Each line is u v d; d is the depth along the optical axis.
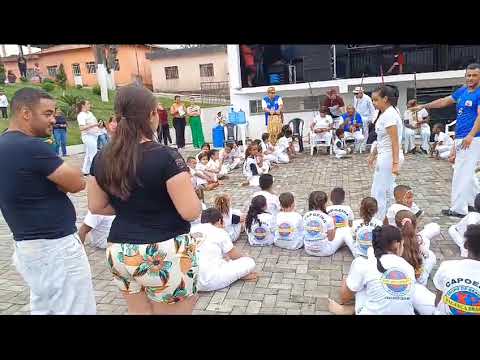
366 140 10.91
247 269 3.76
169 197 1.91
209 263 3.62
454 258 4.07
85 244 4.93
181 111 13.52
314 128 10.70
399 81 12.24
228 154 9.77
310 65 13.08
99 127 9.56
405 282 2.75
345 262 4.14
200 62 24.83
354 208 5.90
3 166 2.21
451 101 5.07
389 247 2.84
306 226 4.26
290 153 10.29
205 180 7.57
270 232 4.62
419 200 6.03
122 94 1.89
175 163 1.88
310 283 3.73
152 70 25.92
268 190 5.11
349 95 13.04
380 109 4.39
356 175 8.00
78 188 2.38
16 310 3.45
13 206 2.25
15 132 2.28
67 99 18.44
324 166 9.12
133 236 1.92
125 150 1.84
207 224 3.88
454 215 5.22
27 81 24.95
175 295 2.01
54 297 2.36
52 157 2.27
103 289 3.80
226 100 23.88
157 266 1.93
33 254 2.30
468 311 2.57
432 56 12.37
